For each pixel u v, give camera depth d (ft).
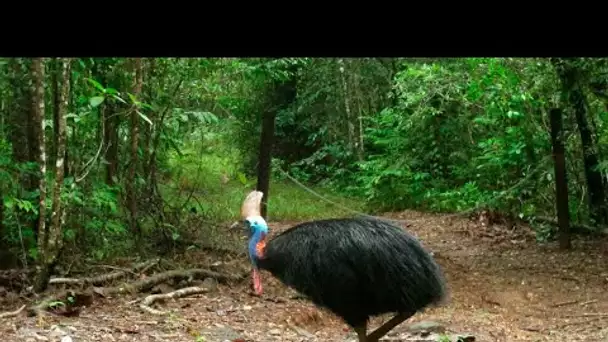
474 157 44.16
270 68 33.78
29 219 24.23
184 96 31.55
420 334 19.65
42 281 20.74
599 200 33.63
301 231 15.15
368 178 48.03
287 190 51.60
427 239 36.73
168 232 28.94
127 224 28.12
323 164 59.21
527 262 30.50
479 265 30.25
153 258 26.09
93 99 20.26
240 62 32.63
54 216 20.66
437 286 14.82
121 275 23.35
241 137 51.98
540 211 37.40
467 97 39.78
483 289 26.27
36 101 21.16
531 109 35.70
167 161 36.52
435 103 45.42
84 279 22.11
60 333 17.16
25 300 20.31
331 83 56.44
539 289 26.30
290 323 20.79
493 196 38.70
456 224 39.88
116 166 28.30
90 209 25.75
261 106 52.19
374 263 14.34
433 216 43.52
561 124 31.63
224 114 50.96
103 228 26.20
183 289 22.85
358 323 14.94
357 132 55.36
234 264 26.94
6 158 23.15
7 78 23.93
